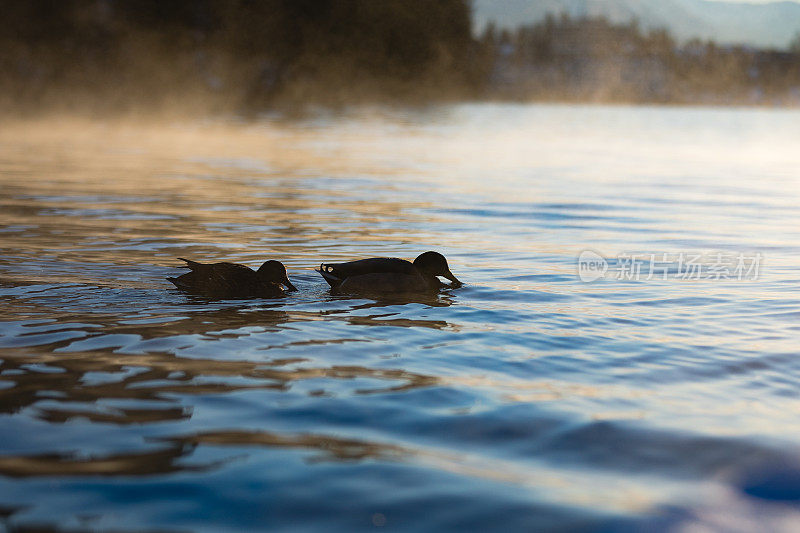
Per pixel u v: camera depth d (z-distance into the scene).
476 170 21.45
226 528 3.23
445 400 4.77
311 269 8.98
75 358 5.46
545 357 5.74
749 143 34.19
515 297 7.80
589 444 4.16
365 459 3.90
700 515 3.45
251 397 4.75
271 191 16.47
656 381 5.24
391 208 14.29
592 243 11.09
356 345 5.95
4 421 4.29
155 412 4.47
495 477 3.75
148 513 3.33
